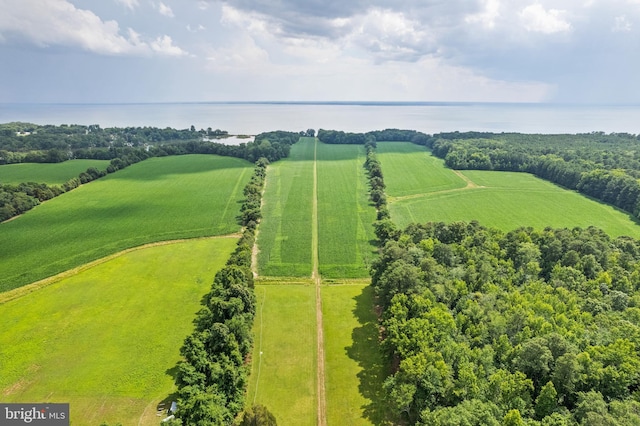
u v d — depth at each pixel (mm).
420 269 78875
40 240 117312
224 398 56250
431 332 59312
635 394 49125
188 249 113250
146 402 59312
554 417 44750
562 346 53469
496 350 58094
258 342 74125
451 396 50625
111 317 80188
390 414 57781
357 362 69000
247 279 82875
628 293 74250
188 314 81500
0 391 61375
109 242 116375
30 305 84125
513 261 90062
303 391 62562
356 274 100812
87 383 62906
